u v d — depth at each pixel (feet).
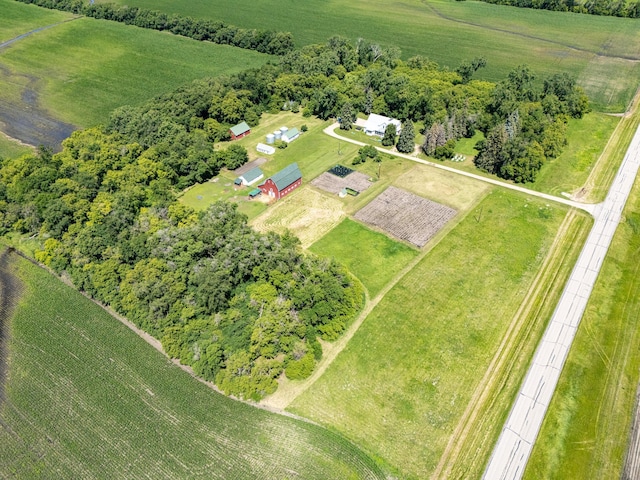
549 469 194.70
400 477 194.29
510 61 583.17
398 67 522.88
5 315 267.59
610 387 224.53
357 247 310.86
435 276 286.87
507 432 207.62
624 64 564.30
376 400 221.66
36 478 193.88
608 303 266.77
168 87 533.14
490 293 274.77
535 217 332.39
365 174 385.91
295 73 508.94
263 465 197.36
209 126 427.33
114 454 201.36
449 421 212.84
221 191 369.30
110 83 545.03
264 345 233.76
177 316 249.96
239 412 217.15
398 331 253.44
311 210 346.33
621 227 321.73
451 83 485.97
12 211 322.34
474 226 325.21
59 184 322.34
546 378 228.84
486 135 436.76
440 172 386.52
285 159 409.08
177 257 272.31
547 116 426.10
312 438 207.10
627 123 449.48
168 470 195.42
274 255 271.28
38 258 295.89
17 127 459.73
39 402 222.28
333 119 474.90
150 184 352.90
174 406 219.61
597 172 380.17
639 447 200.75
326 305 247.91
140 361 240.12
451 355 240.73
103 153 360.69
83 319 263.90
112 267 269.44
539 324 255.50
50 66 587.27
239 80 477.77
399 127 444.55
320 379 231.09
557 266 291.99
